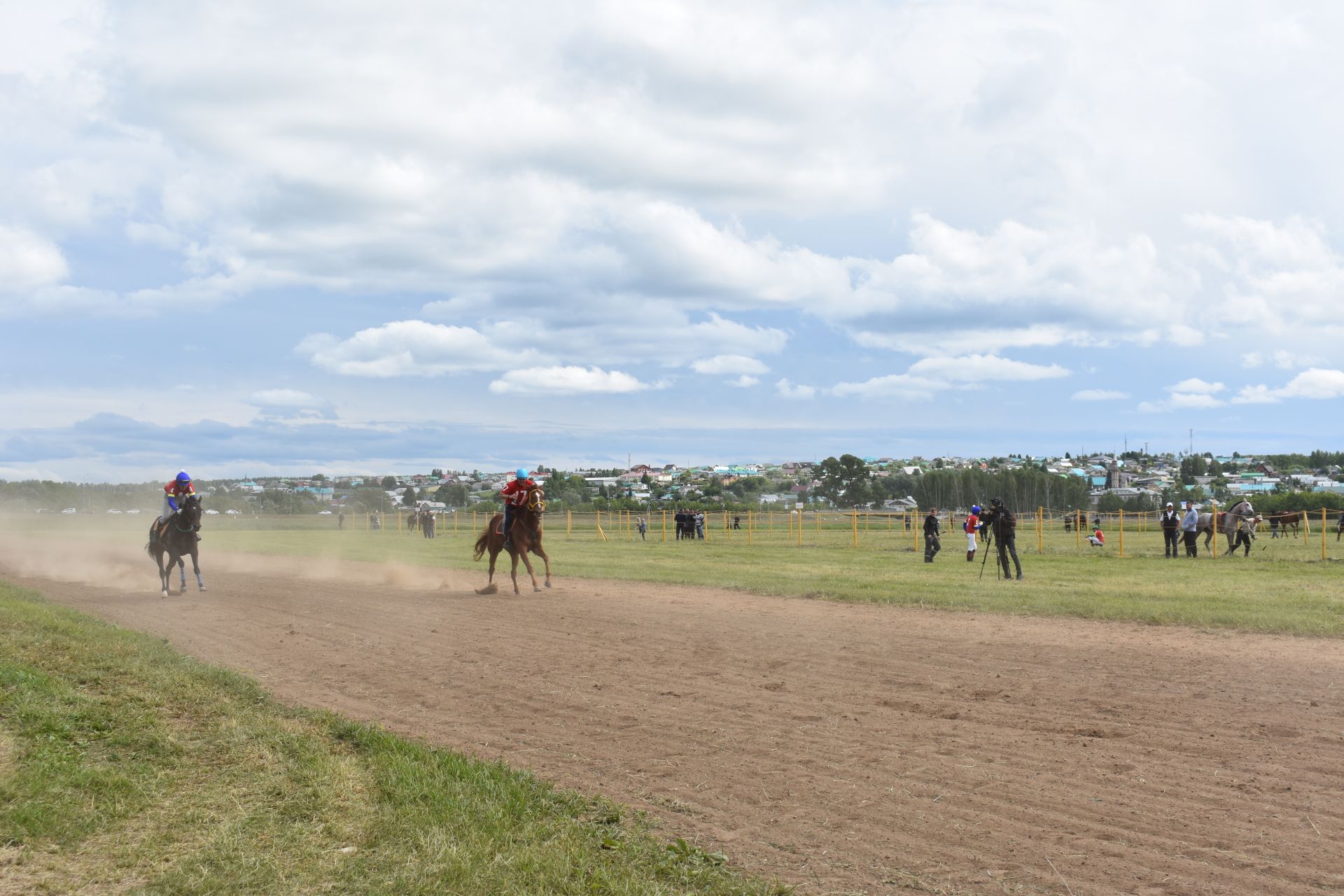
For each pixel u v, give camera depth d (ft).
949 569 82.53
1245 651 41.01
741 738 28.09
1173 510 99.91
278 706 30.94
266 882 17.71
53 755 23.50
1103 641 43.88
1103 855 19.11
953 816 21.48
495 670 38.86
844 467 479.00
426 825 20.45
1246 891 17.39
